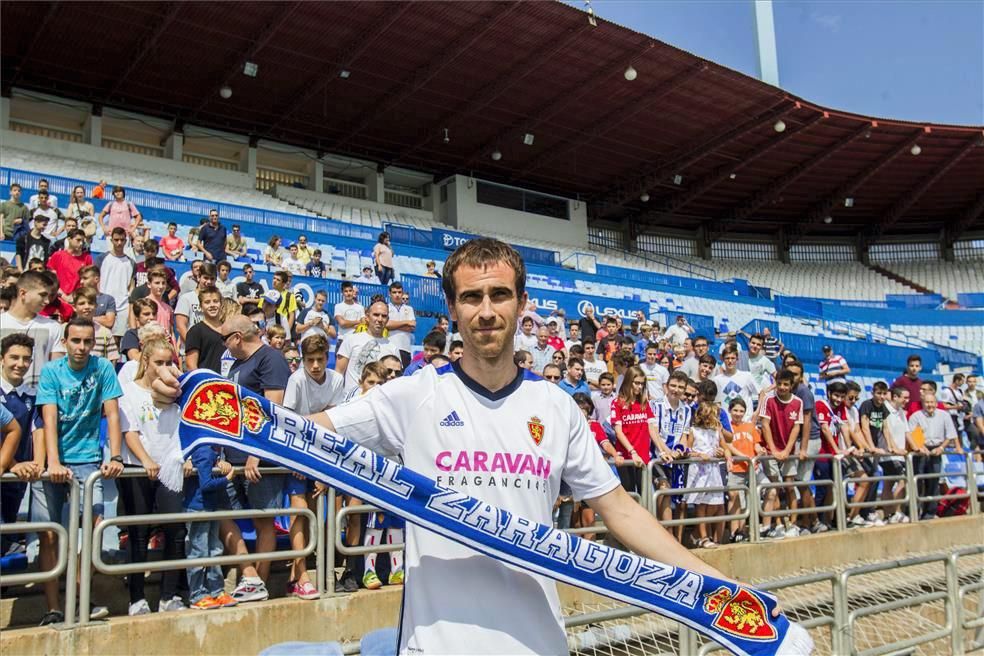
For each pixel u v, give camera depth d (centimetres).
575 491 205
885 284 2944
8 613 447
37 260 953
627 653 506
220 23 1684
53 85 1867
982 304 2786
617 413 721
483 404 194
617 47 1886
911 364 1052
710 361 886
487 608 182
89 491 412
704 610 201
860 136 2381
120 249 983
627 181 2631
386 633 236
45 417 425
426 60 1902
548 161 2464
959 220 3050
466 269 192
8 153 1720
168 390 197
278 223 1706
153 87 1916
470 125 2231
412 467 193
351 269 1723
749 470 764
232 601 463
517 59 1920
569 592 608
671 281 2389
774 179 2700
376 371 575
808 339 2114
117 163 1920
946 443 1008
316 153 2309
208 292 588
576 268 2262
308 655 261
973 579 819
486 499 188
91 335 441
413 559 190
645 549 201
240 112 2080
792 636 202
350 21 1722
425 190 2552
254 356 521
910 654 675
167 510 452
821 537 808
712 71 1995
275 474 501
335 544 493
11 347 454
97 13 1611
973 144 2461
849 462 925
